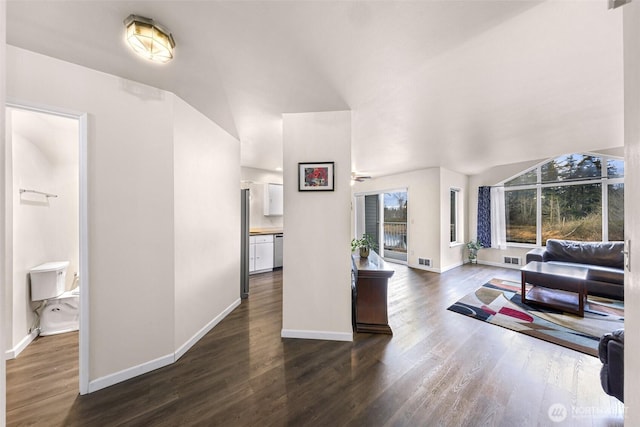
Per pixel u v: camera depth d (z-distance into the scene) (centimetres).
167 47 134
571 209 450
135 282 178
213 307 257
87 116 161
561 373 180
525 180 501
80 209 159
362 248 311
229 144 291
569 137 302
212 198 255
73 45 142
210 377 177
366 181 642
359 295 253
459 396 158
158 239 189
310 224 234
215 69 164
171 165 194
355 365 190
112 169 169
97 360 164
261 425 138
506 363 192
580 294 274
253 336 237
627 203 82
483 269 508
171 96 194
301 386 168
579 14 118
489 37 135
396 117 242
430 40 138
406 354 205
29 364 190
